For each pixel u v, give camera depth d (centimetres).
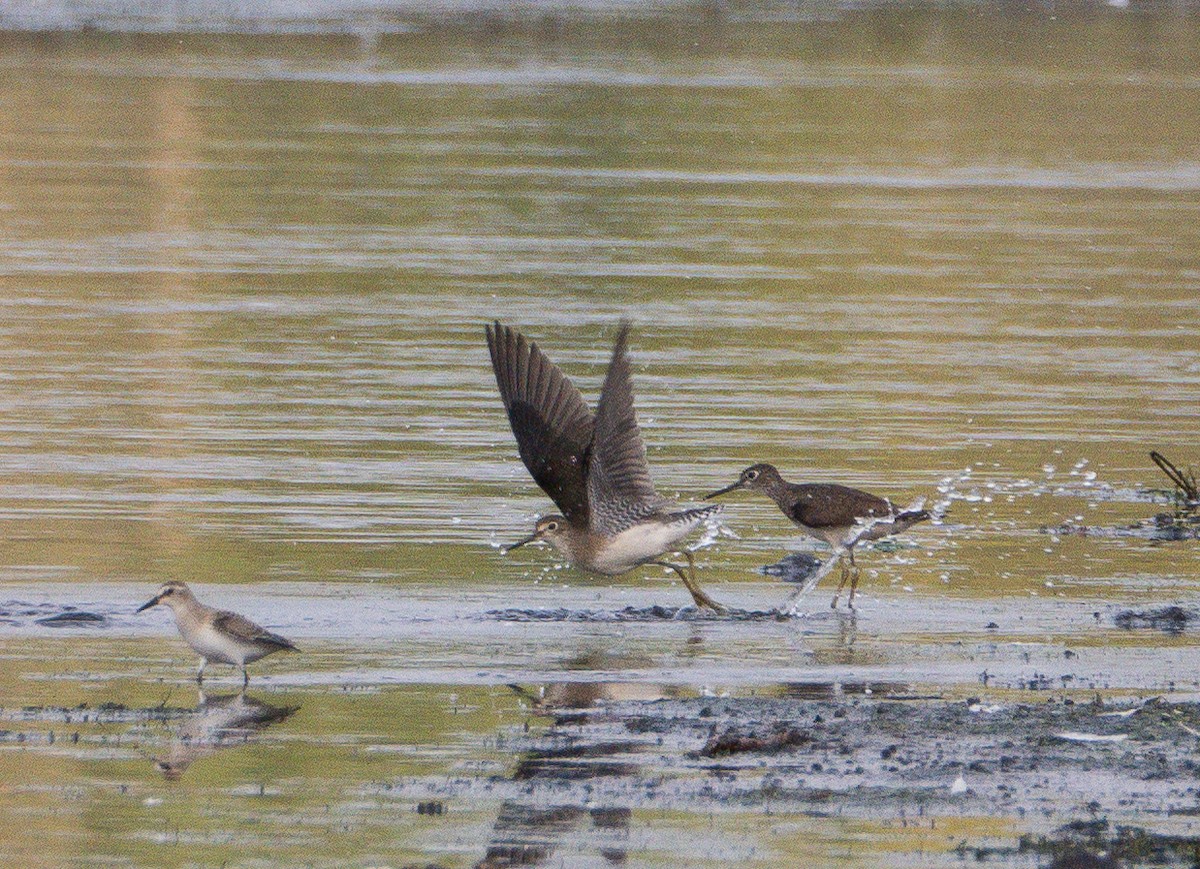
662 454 1856
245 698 1141
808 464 1828
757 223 3256
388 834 924
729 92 4809
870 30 6169
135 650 1245
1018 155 4072
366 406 2067
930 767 1020
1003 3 6925
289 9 6069
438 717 1106
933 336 2478
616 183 3609
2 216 3123
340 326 2469
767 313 2592
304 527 1596
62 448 1853
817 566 1521
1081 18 6588
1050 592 1445
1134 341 2472
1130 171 3900
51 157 3669
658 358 2308
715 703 1135
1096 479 1814
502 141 4025
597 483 1314
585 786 993
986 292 2766
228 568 1462
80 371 2192
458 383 2186
